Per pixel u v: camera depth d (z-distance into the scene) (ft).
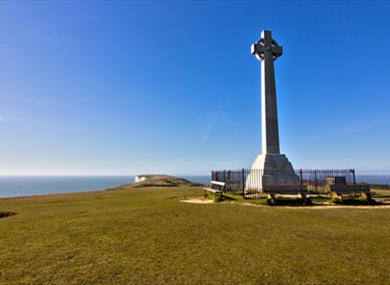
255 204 47.16
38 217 35.45
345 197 51.16
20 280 15.93
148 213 37.42
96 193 81.82
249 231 26.86
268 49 74.74
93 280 15.87
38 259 19.29
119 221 31.81
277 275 16.34
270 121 71.61
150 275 16.48
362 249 21.15
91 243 22.95
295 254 20.02
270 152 70.18
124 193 77.46
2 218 35.27
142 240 23.75
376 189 76.59
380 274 16.40
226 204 47.34
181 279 15.89
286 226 29.09
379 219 33.04
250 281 15.56
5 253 20.59
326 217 34.30
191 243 22.85
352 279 15.72
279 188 48.42
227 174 63.87
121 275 16.51
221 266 17.79
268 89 72.90
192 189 94.58
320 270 17.04
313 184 66.59
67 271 17.17
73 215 36.58
